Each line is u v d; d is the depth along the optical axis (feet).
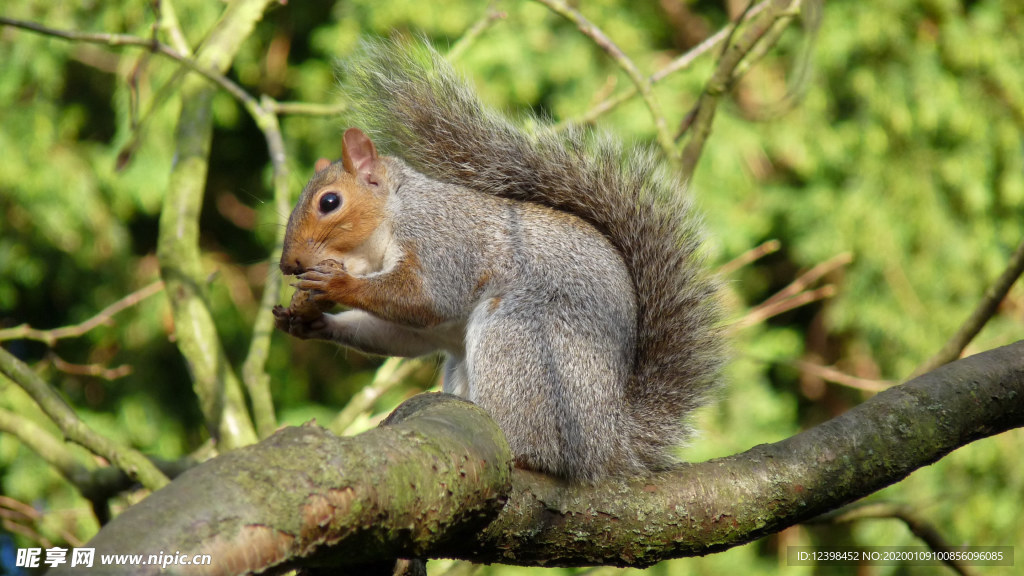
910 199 68.54
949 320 66.49
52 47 64.18
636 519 18.13
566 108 67.62
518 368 22.09
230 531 11.79
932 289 67.31
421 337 25.82
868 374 70.13
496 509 16.15
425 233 25.08
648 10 76.95
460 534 16.03
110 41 27.45
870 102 69.05
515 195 25.44
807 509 18.74
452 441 15.33
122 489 28.66
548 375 21.86
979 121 69.26
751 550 65.72
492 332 22.56
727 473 18.74
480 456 15.64
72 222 64.28
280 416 68.59
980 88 70.64
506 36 68.18
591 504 18.01
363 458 13.65
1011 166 70.59
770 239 71.97
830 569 66.69
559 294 22.84
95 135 72.08
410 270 24.81
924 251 68.18
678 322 23.39
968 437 19.39
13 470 58.65
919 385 19.71
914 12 70.59
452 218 24.99
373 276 24.57
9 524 35.42
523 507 17.54
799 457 18.89
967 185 68.54
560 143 24.94
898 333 66.85
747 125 68.33
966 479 62.75
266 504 12.26
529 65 67.77
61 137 66.80
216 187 78.48
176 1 61.36
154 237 75.82
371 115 26.99
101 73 71.97
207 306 28.40
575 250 23.47
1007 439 62.80
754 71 71.72
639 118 65.46
